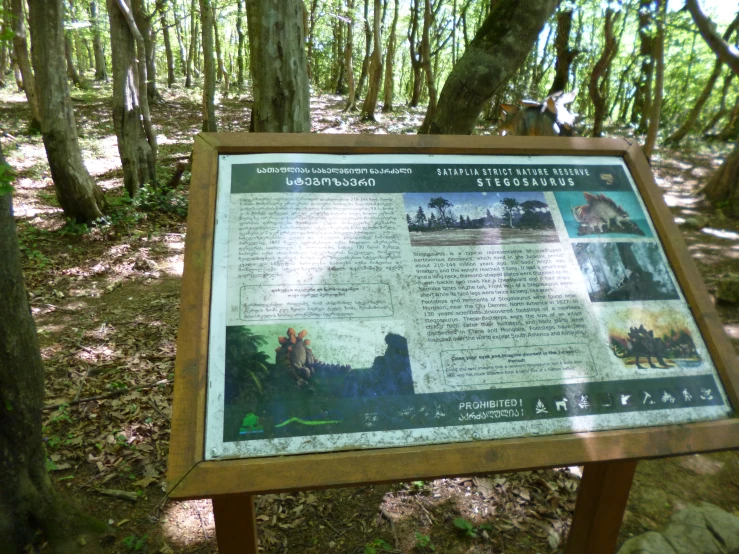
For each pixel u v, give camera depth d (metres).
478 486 3.52
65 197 8.67
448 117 4.44
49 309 6.20
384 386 1.85
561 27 10.49
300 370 1.83
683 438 1.89
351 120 19.83
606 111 25.53
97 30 18.47
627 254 2.22
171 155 14.70
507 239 2.17
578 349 2.01
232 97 25.84
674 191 11.78
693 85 20.66
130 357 5.09
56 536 2.92
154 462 3.75
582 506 2.37
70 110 8.49
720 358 2.04
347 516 3.30
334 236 2.06
